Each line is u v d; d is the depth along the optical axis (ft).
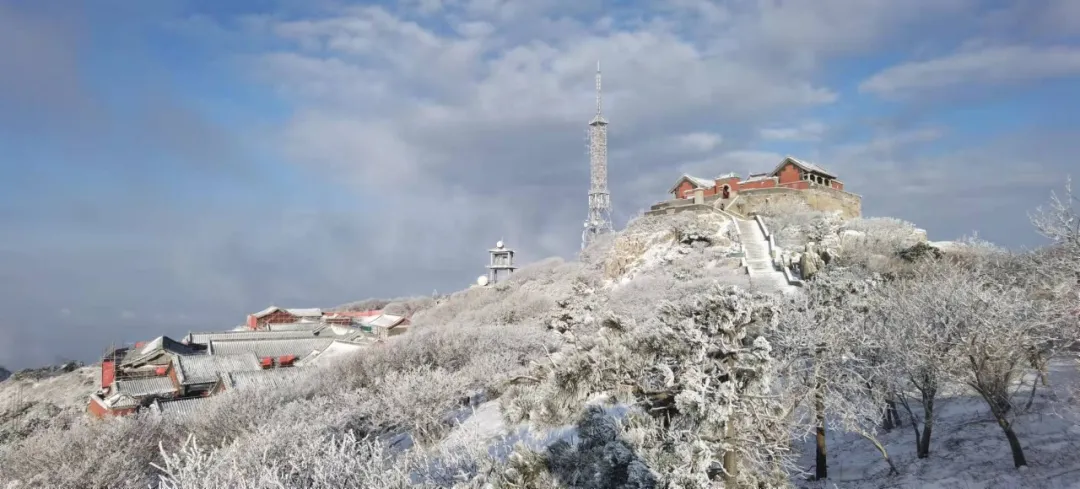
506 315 270.87
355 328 419.33
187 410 202.49
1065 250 94.99
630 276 253.24
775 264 208.44
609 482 44.47
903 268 174.40
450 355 196.03
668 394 46.55
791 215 271.90
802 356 92.94
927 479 88.33
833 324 95.81
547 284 335.67
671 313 50.03
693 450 42.42
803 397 89.25
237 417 153.58
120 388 258.78
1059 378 112.68
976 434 99.81
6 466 137.08
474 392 152.66
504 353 182.50
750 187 330.54
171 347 318.24
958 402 116.57
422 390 129.59
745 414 46.34
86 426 152.46
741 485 47.24
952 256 183.73
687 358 46.34
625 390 47.50
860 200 346.13
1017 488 79.30
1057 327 92.48
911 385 106.32
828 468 102.73
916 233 226.79
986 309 90.99
